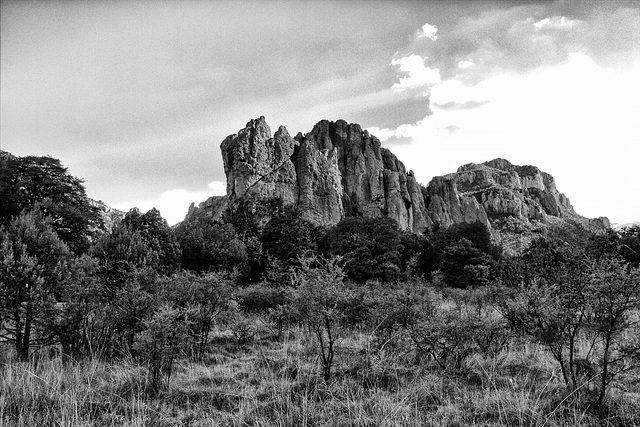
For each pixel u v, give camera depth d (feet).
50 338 29.25
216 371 26.40
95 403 20.86
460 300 49.26
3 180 136.46
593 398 19.27
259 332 39.19
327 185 370.32
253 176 352.08
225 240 146.72
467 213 460.96
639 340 19.69
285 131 406.62
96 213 152.25
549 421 17.20
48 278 30.58
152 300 30.45
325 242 185.88
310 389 22.63
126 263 34.14
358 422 18.19
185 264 135.03
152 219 119.24
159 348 23.63
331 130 463.01
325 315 24.85
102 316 30.63
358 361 26.21
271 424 18.47
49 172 149.18
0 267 27.76
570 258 37.35
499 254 185.88
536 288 23.67
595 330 20.13
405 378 23.97
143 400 21.33
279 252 150.10
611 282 18.76
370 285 53.52
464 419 18.29
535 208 578.25
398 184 417.08
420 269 172.14
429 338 25.57
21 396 21.06
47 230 32.60
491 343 27.50
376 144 455.63
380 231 159.02
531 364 25.11
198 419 19.12
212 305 33.42
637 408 18.08
